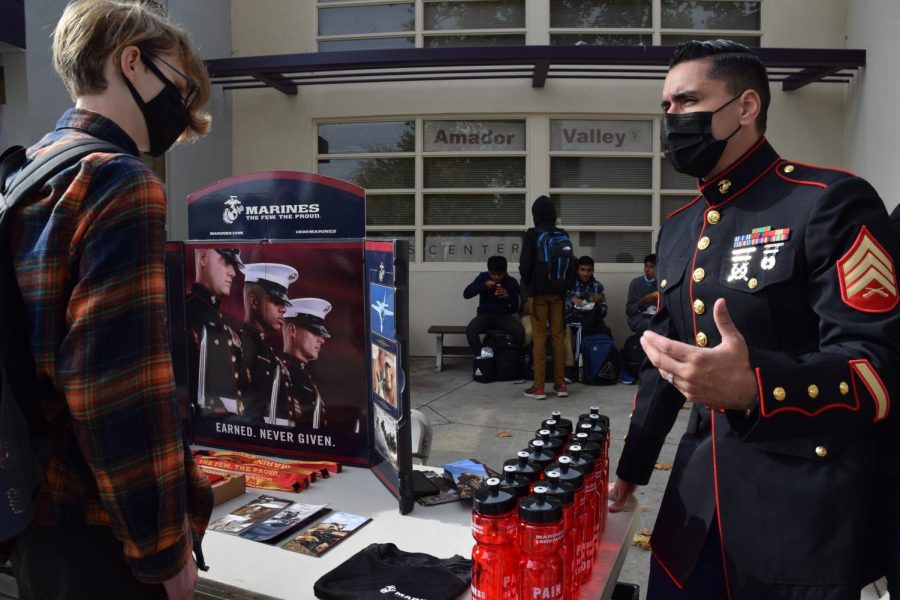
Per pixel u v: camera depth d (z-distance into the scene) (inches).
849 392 42.6
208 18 300.0
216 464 77.5
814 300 47.3
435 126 321.7
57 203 39.4
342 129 327.0
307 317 76.4
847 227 46.1
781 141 312.5
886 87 266.4
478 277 287.4
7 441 37.6
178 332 84.1
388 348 66.5
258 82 323.9
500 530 41.8
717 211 54.8
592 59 264.1
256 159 326.6
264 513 64.5
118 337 39.1
